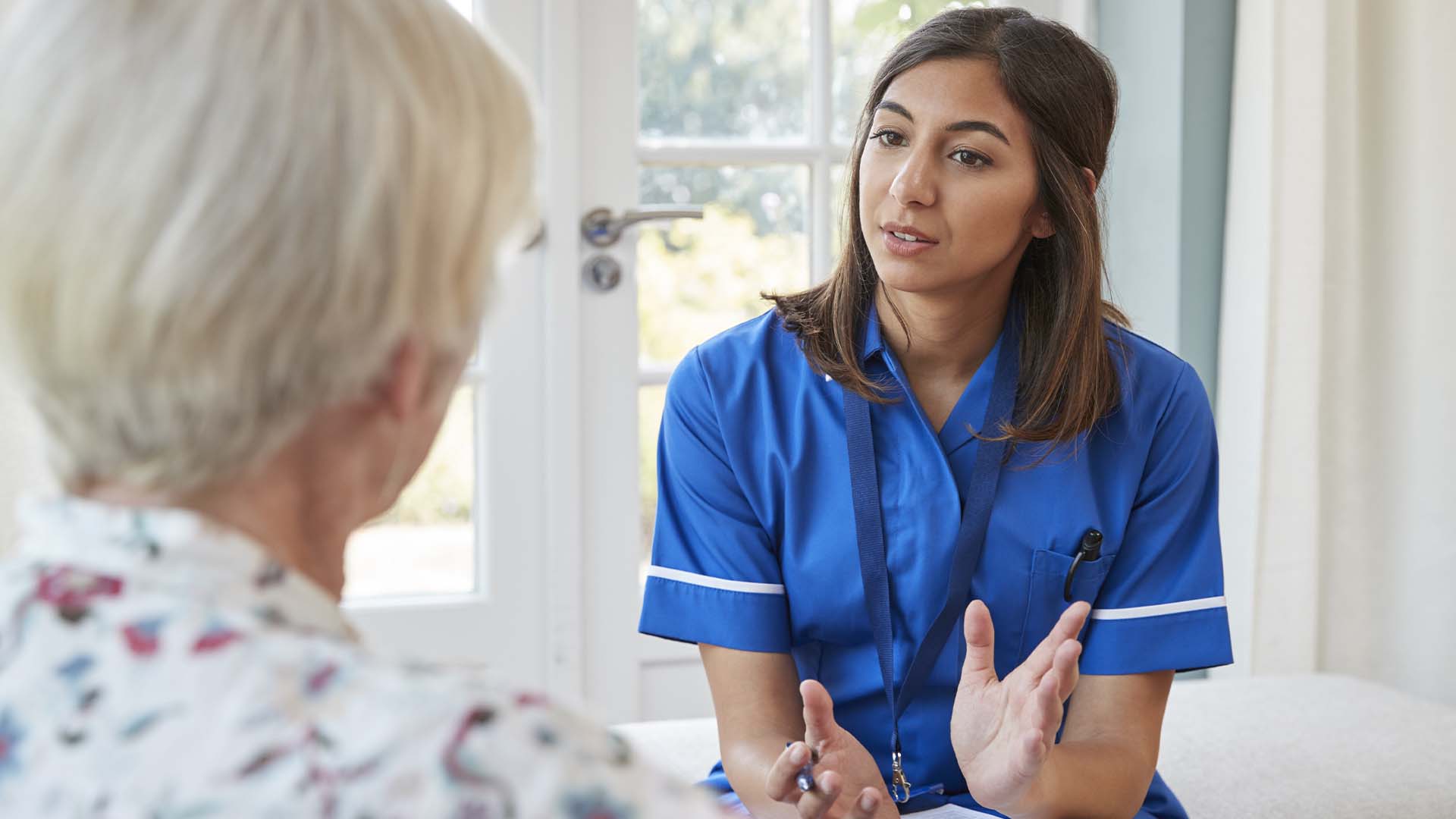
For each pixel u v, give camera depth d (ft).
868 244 3.86
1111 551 4.10
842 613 4.10
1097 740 4.00
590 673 7.43
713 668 4.20
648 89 7.27
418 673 1.49
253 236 1.49
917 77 3.80
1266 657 7.16
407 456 1.80
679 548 4.28
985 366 4.11
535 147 1.81
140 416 1.55
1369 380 7.23
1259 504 7.07
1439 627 7.16
